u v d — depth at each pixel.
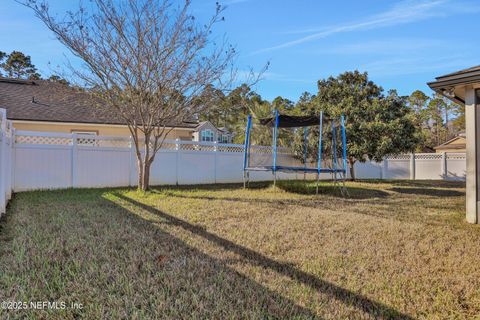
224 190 9.29
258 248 3.60
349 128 11.38
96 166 9.04
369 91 12.36
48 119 12.16
